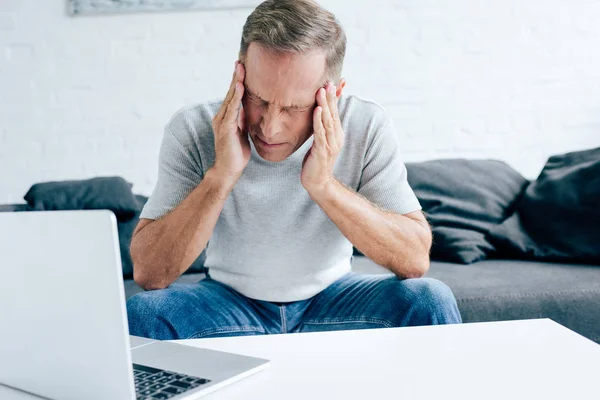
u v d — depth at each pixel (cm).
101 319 59
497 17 264
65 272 60
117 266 57
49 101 272
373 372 73
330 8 264
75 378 62
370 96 268
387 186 131
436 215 218
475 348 81
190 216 124
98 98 272
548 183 216
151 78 271
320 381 70
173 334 117
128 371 59
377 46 266
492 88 267
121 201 221
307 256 133
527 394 64
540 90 266
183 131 131
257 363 75
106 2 266
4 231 62
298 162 127
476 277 184
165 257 126
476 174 229
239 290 133
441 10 264
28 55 271
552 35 264
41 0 268
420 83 267
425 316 116
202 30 268
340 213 122
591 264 200
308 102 112
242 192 129
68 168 275
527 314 169
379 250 125
